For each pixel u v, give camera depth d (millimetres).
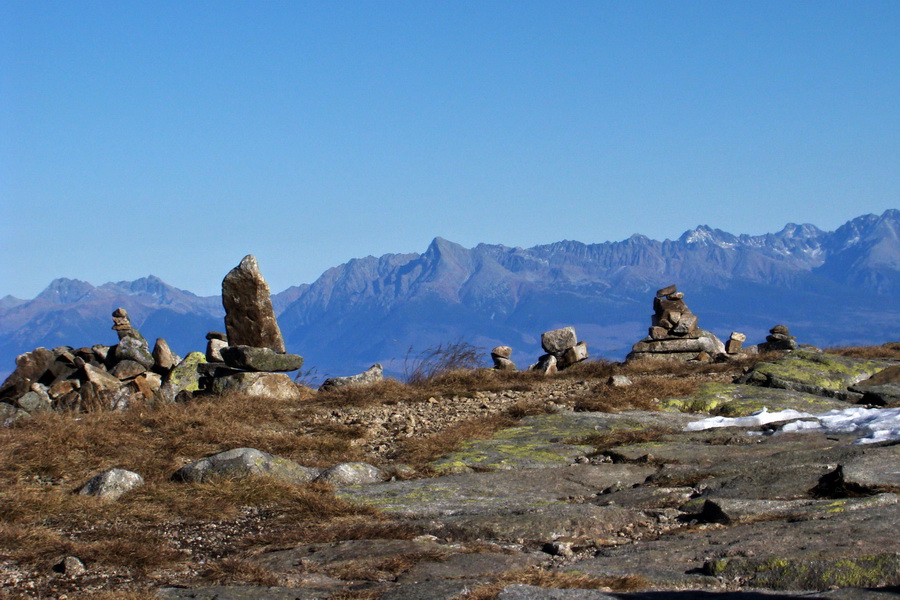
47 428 13469
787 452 10344
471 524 8086
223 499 9484
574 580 6180
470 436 13547
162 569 7254
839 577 5750
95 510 9141
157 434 13422
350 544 7617
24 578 6973
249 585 6539
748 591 5809
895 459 8812
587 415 14781
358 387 19219
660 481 9820
